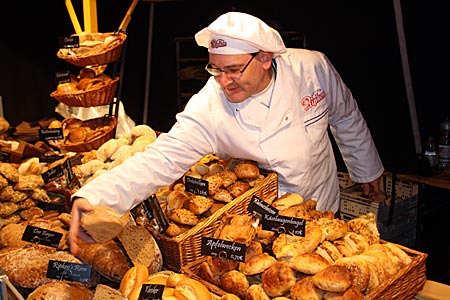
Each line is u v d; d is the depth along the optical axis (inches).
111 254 69.7
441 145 146.3
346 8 168.6
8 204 89.0
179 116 79.8
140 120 204.8
